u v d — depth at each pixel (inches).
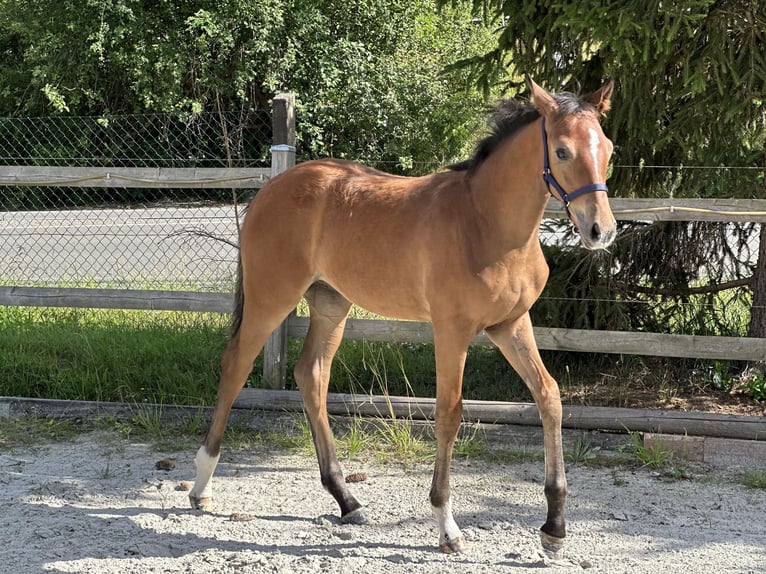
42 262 356.2
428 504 161.8
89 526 149.3
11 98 696.4
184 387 217.8
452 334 135.7
